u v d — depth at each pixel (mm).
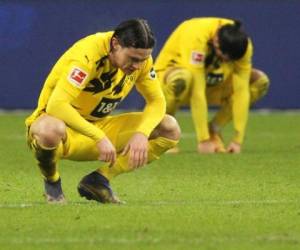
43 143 17062
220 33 26188
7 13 37594
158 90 17766
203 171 23984
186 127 36156
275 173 23562
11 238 14891
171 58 27094
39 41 37781
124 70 16938
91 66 16891
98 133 16875
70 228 15656
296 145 30438
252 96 28281
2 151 28438
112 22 37656
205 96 27766
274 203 18469
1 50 37906
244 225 16047
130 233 15258
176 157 26953
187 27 26906
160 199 19125
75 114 16875
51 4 37562
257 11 38250
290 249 14227
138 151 17281
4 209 17391
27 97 38406
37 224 15977
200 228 15727
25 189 20484
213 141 28406
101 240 14727
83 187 18062
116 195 19406
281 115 39250
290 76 39062
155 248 14211
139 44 16594
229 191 20344
